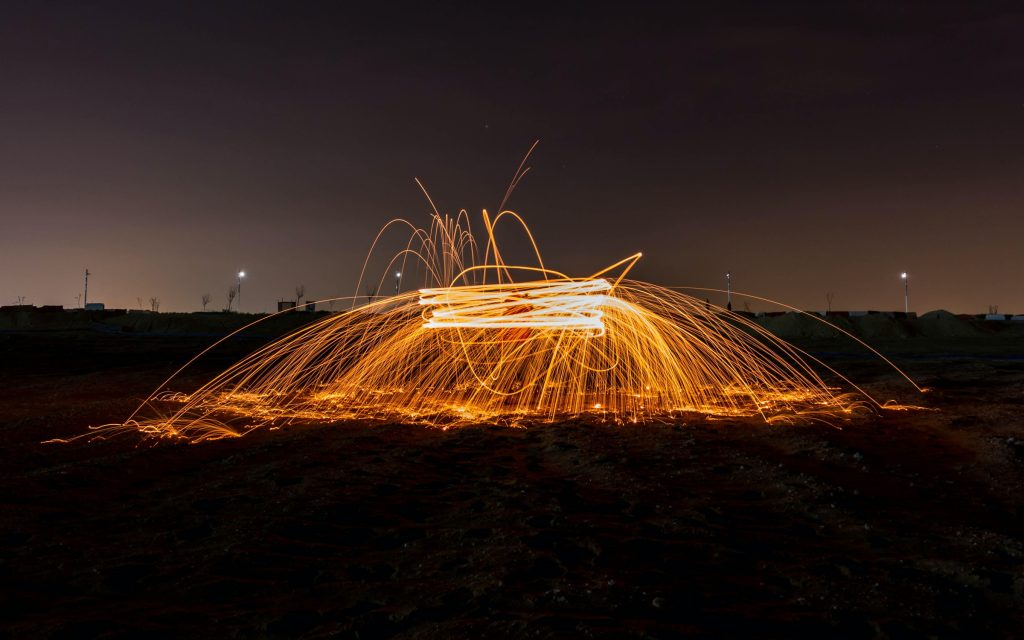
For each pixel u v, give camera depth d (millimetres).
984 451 7559
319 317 42469
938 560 4309
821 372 17047
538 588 3682
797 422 9469
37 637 3033
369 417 10273
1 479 6055
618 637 3037
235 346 27719
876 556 4395
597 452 7516
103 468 6496
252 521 4891
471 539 4590
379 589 3719
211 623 3256
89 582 3762
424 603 3486
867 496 5859
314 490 5754
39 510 5176
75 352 25203
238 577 3875
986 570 4074
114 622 3211
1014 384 14000
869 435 8680
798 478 6301
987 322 41188
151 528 4777
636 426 9289
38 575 3863
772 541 4641
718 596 3625
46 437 8227
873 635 3219
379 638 3119
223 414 10352
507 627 3158
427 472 6625
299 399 12391
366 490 5832
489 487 6078
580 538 4559
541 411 10898
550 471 6781
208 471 6645
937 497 5941
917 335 37656
